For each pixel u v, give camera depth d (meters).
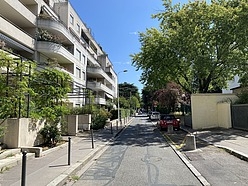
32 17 28.89
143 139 19.03
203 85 28.69
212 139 16.64
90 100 28.77
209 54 24.84
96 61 56.94
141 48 29.61
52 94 15.21
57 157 10.70
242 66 23.94
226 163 9.52
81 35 48.06
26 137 11.84
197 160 10.20
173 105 44.34
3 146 10.84
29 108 13.20
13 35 24.14
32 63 12.87
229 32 22.73
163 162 10.05
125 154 12.23
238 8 22.66
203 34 24.14
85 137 19.75
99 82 51.94
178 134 22.31
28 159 10.09
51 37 30.45
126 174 8.08
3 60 11.31
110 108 58.12
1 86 11.15
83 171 8.65
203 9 23.97
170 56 26.33
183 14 24.94
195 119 25.41
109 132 24.31
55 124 14.77
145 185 6.77
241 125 20.98
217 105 25.22
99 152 12.98
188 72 29.20
